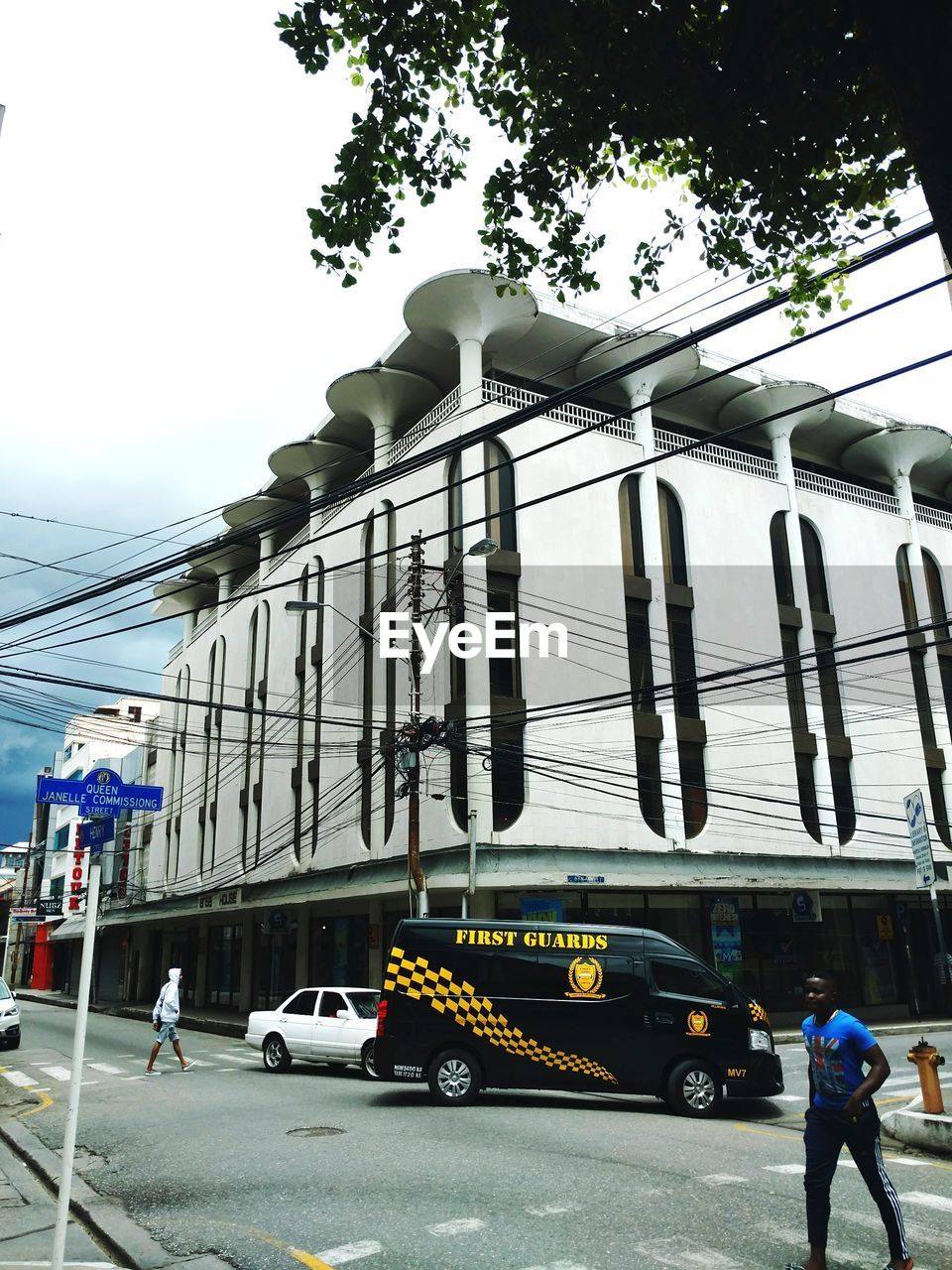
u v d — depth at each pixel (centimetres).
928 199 412
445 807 2269
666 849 2414
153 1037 2662
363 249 719
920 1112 972
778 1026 2519
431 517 2542
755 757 2711
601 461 2658
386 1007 1229
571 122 686
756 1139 964
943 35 398
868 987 2816
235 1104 1240
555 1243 612
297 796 3153
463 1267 572
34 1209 755
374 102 686
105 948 5353
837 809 2895
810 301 753
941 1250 598
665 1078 1150
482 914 2194
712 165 679
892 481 3559
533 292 2634
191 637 4834
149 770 5053
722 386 3095
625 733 2453
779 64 591
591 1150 897
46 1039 2511
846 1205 709
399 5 654
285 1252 609
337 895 2588
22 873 7981
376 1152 892
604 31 620
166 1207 729
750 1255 588
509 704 2300
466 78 693
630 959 1208
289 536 3872
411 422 3094
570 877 2145
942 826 3130
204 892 3694
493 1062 1198
